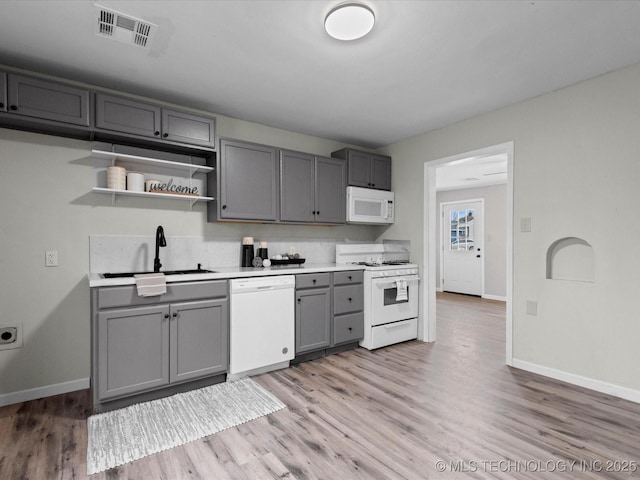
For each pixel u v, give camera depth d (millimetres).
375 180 4062
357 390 2580
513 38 2061
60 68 2412
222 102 3018
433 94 2859
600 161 2555
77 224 2621
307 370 2984
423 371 2953
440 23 1911
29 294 2455
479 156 3367
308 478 1635
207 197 3010
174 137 2723
